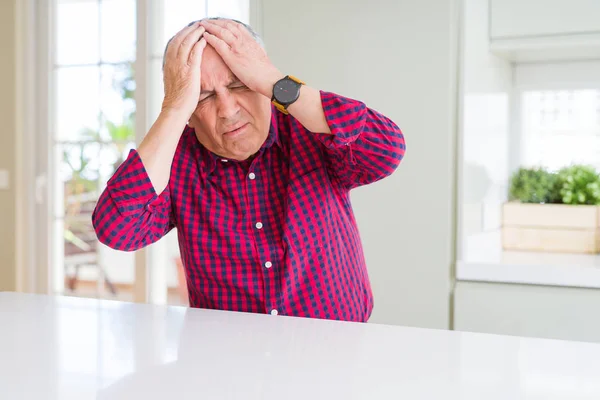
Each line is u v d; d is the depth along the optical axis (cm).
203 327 96
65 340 89
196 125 117
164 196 117
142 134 322
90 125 353
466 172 199
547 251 229
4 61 352
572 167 235
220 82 109
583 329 187
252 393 67
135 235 112
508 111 248
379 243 206
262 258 116
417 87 199
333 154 116
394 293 205
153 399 65
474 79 203
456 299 200
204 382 70
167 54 114
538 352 82
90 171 357
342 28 208
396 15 201
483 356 80
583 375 72
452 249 201
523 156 249
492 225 228
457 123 198
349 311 121
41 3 353
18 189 354
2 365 77
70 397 66
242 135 112
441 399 65
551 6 203
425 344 86
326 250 118
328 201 119
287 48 215
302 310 117
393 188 204
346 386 69
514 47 210
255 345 85
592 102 237
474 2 200
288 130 121
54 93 359
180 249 125
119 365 77
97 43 346
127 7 337
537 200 238
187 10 310
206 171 118
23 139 355
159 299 339
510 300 194
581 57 234
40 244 361
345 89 208
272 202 119
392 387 68
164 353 82
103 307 112
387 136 110
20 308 112
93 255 375
